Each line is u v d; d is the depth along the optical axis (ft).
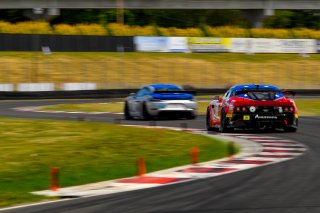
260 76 475.31
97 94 357.61
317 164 94.43
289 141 129.49
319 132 149.48
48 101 325.21
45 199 71.67
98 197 71.51
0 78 407.64
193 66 476.95
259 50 534.78
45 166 97.09
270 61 511.40
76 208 65.10
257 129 147.64
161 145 119.75
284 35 614.75
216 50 522.47
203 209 62.59
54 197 72.74
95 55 476.54
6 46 460.55
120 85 409.28
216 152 110.73
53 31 554.05
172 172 88.89
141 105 190.49
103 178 86.48
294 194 69.97
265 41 537.24
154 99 185.78
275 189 73.26
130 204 66.44
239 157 104.42
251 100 142.41
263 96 144.05
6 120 173.88
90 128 149.59
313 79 481.46
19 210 65.21
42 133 139.95
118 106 269.44
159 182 80.74
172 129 150.20
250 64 497.87
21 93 340.80
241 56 519.19
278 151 112.37
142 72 452.35
